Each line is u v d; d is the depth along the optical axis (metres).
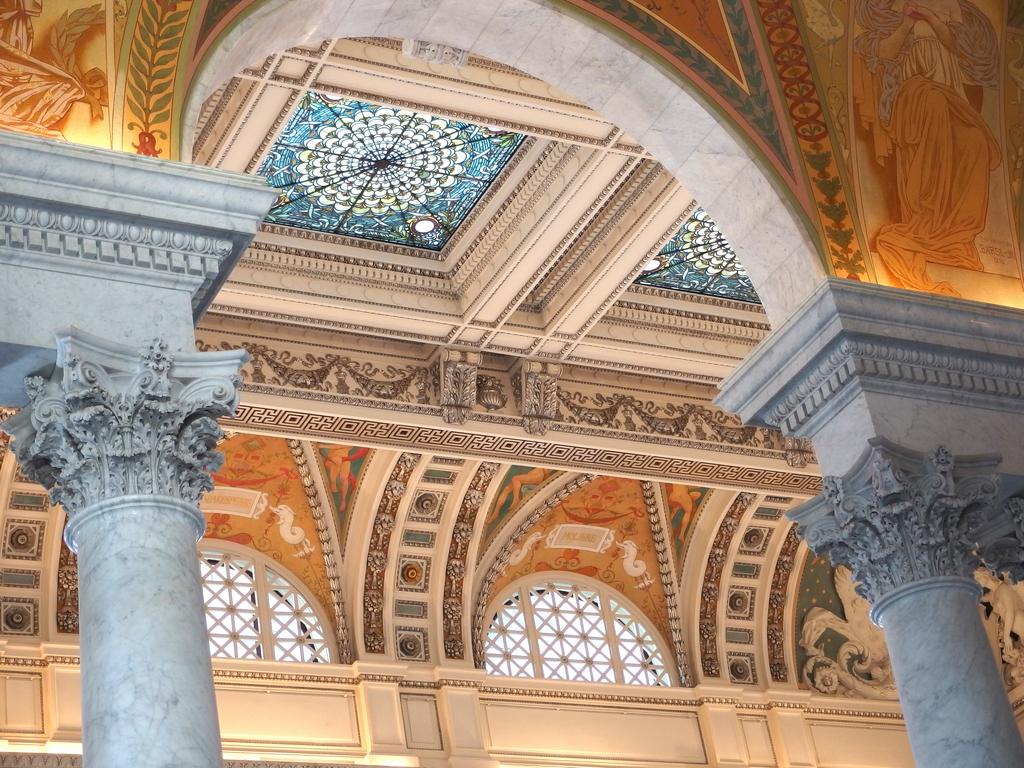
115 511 7.39
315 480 17.62
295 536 17.84
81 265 7.82
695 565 19.42
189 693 6.98
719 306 17.03
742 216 10.44
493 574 18.45
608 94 10.40
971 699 8.76
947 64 11.07
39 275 7.73
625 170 14.21
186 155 8.38
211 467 7.75
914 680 8.93
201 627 7.26
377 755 17.03
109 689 6.94
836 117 10.56
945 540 9.19
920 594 9.05
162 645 7.05
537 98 13.31
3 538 16.36
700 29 10.37
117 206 7.87
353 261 15.52
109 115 8.31
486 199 15.11
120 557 7.27
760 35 10.53
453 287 15.88
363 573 17.73
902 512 9.16
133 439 7.50
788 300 10.27
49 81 8.26
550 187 14.49
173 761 6.77
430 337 16.00
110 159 7.90
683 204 14.62
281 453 17.47
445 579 18.08
